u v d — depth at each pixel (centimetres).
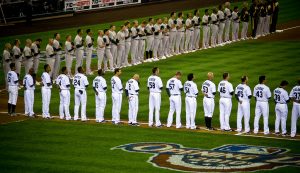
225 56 11938
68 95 8781
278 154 7075
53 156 7112
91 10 17575
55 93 10156
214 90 8106
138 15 16300
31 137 7894
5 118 8919
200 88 9900
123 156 7069
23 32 14800
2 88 10800
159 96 8362
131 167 6700
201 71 10844
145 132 8081
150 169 6631
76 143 7600
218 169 6594
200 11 16150
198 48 12712
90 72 11131
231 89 8075
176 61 11688
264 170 6525
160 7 17400
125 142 7625
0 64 12150
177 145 7475
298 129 8262
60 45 10888
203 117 8812
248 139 7738
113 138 7806
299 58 11544
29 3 15588
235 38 13400
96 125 8481
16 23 16038
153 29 11788
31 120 8781
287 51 12169
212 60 11644
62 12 16825
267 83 9956
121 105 9419
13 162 6931
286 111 7919
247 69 10869
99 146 7462
